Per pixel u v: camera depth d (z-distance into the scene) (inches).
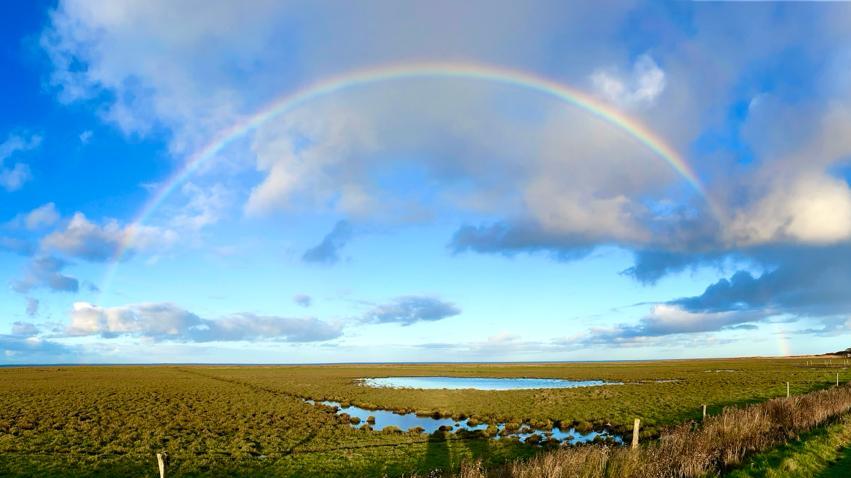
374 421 1513.3
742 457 631.8
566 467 507.8
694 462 562.9
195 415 1609.3
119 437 1201.4
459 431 1275.8
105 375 4256.9
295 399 2170.3
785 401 925.8
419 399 2087.8
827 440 727.7
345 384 3201.3
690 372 4079.7
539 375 4488.2
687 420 1334.9
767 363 5816.9
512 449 1048.8
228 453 1035.9
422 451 1037.8
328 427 1373.0
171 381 3417.8
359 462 947.3
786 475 550.6
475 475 557.3
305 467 916.0
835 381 2536.9
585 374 4404.5
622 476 507.8
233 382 3356.3
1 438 1177.4
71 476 850.8
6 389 2603.3
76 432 1273.4
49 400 2054.6
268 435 1243.2
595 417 1482.5
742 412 830.5
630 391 2266.2
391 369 6441.9
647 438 1151.0
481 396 2180.1
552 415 1534.2
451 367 7475.4
